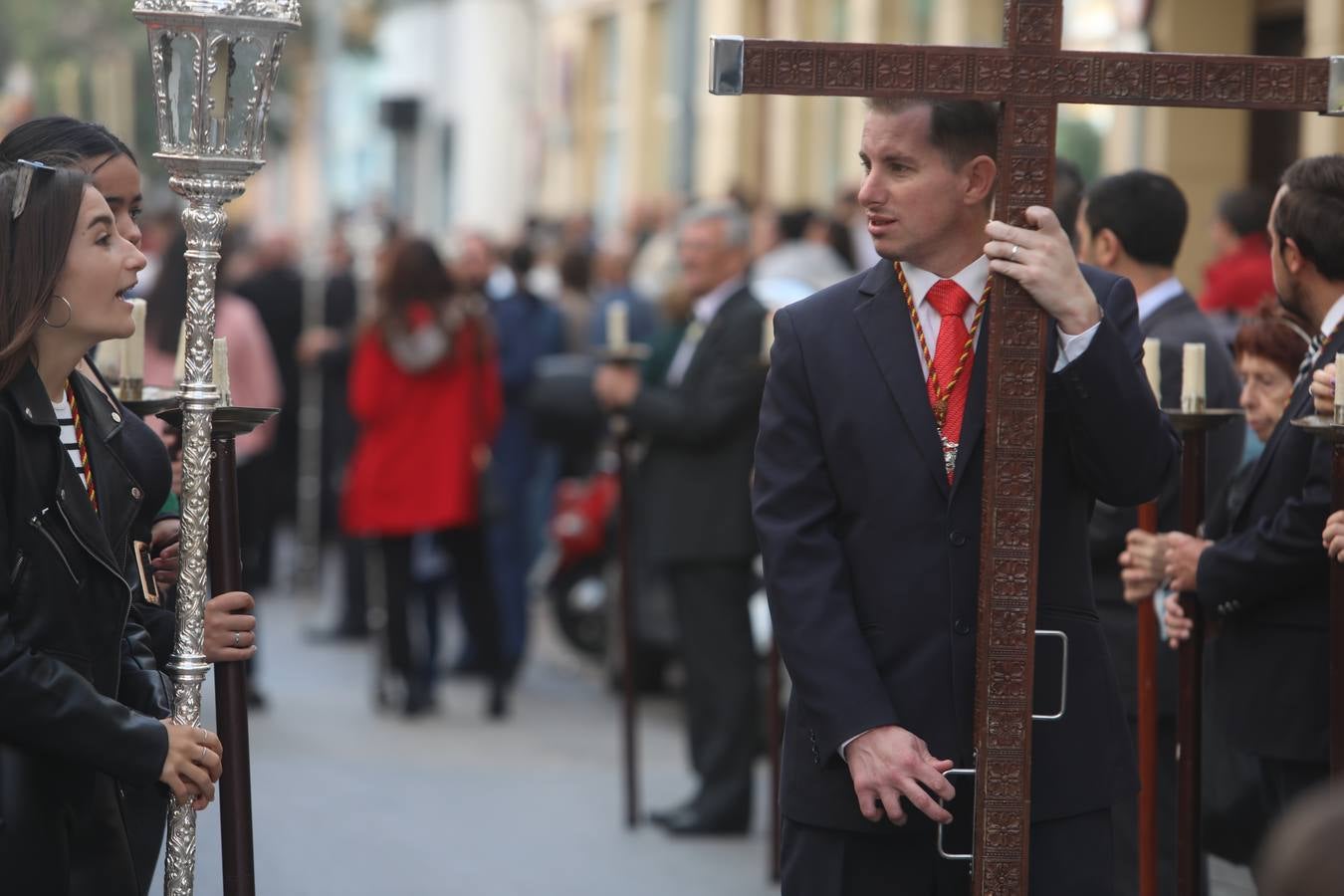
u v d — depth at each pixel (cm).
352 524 1147
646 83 2881
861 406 436
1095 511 609
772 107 2409
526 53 3769
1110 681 441
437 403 1134
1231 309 945
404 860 830
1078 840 433
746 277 891
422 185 4150
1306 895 203
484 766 1031
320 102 2158
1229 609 521
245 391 1263
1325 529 463
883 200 436
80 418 414
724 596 880
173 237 1001
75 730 383
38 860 384
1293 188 520
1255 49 1463
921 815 433
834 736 424
